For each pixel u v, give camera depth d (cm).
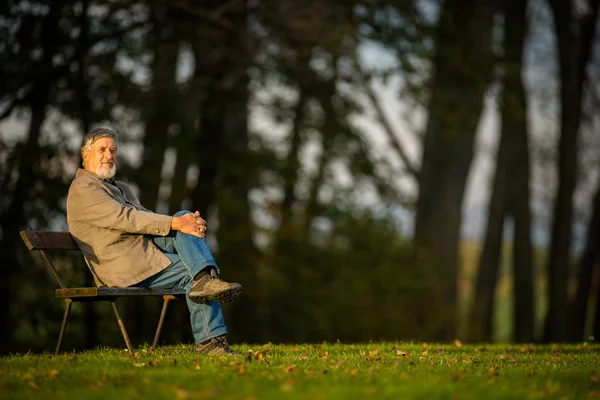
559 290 3200
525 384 755
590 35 3288
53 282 2088
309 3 2438
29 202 2069
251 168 2644
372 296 2983
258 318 2848
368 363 893
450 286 2925
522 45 3219
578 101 3219
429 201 2917
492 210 3538
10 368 810
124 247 923
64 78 2100
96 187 935
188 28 2325
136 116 2258
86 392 687
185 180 2616
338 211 2908
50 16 2053
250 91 2531
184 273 927
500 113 2788
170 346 1088
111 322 2208
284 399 655
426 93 2506
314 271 3047
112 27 2175
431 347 1259
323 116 2712
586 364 966
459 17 2702
